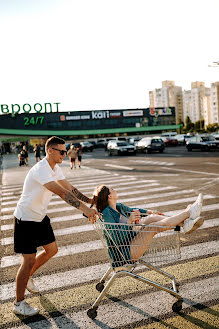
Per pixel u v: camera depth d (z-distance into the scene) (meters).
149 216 3.30
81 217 6.70
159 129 84.94
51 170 2.98
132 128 82.50
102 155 33.75
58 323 2.87
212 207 6.87
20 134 73.62
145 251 3.11
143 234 3.05
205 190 9.02
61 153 3.04
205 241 4.74
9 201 9.23
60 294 3.40
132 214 3.18
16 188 11.97
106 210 3.10
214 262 3.96
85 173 15.88
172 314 2.89
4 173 19.08
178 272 3.74
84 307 3.11
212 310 2.91
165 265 3.97
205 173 12.83
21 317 3.00
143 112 83.25
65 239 5.25
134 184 10.99
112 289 3.44
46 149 3.07
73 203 2.85
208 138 27.69
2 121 72.19
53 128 76.38
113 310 3.02
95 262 4.21
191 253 4.30
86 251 4.64
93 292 3.40
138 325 2.76
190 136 45.03
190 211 3.03
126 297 3.25
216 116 130.62
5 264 4.32
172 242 3.16
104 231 3.02
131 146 29.75
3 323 2.91
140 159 23.52
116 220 3.12
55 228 5.95
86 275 3.83
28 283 3.35
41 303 3.24
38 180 2.89
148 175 13.41
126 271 2.97
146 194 8.93
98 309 3.06
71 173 16.30
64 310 3.08
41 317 2.98
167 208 7.06
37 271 4.02
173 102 170.75
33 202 2.95
